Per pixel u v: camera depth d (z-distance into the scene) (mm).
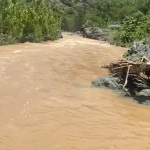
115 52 25609
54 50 23797
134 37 33000
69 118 9078
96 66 17453
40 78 13570
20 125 8352
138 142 7707
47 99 10680
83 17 64938
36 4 35125
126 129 8523
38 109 9648
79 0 77062
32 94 11117
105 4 69500
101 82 12742
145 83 12570
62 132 8062
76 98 10992
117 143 7574
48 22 33781
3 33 27203
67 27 63375
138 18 40125
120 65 13094
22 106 9812
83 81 13508
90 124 8734
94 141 7621
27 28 29641
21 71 14617
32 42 29719
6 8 27625
